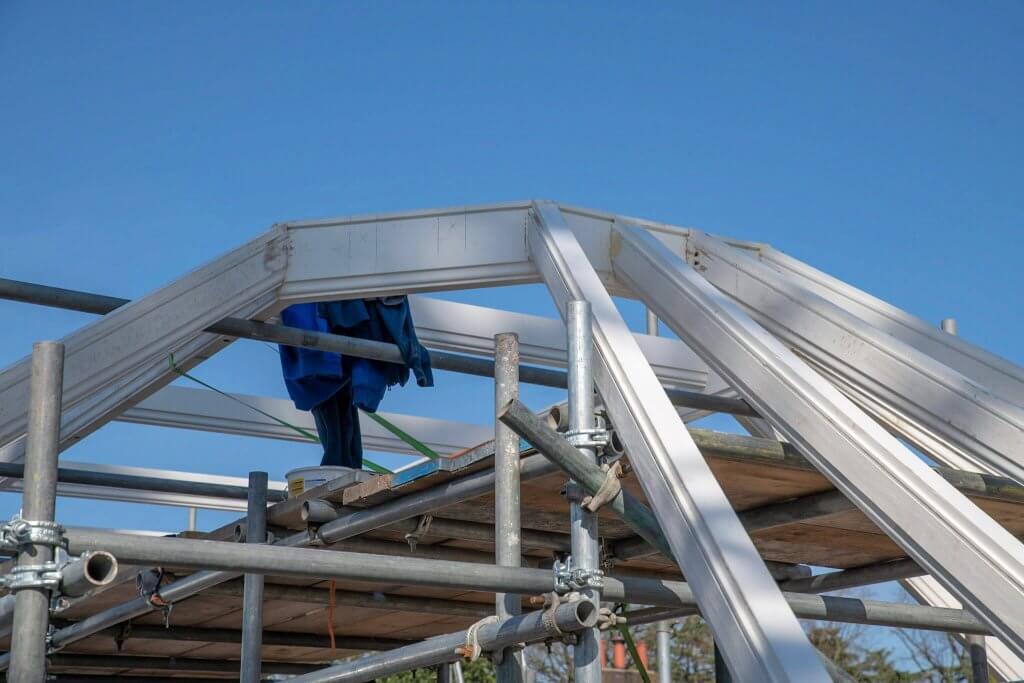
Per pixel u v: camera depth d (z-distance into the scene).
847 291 5.32
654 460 3.15
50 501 2.58
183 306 4.83
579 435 3.30
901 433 5.38
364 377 6.27
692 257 5.28
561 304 4.27
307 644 6.65
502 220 5.03
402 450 8.60
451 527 4.73
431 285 5.09
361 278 5.16
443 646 3.49
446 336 7.36
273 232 5.20
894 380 4.12
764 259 5.64
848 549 5.04
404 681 10.60
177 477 8.53
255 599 4.70
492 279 5.00
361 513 4.38
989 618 2.79
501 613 3.54
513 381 3.65
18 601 2.50
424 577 2.98
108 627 5.79
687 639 15.70
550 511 4.57
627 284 4.89
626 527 4.68
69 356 4.42
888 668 15.70
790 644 2.55
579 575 3.16
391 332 6.15
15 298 5.30
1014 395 4.62
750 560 2.77
